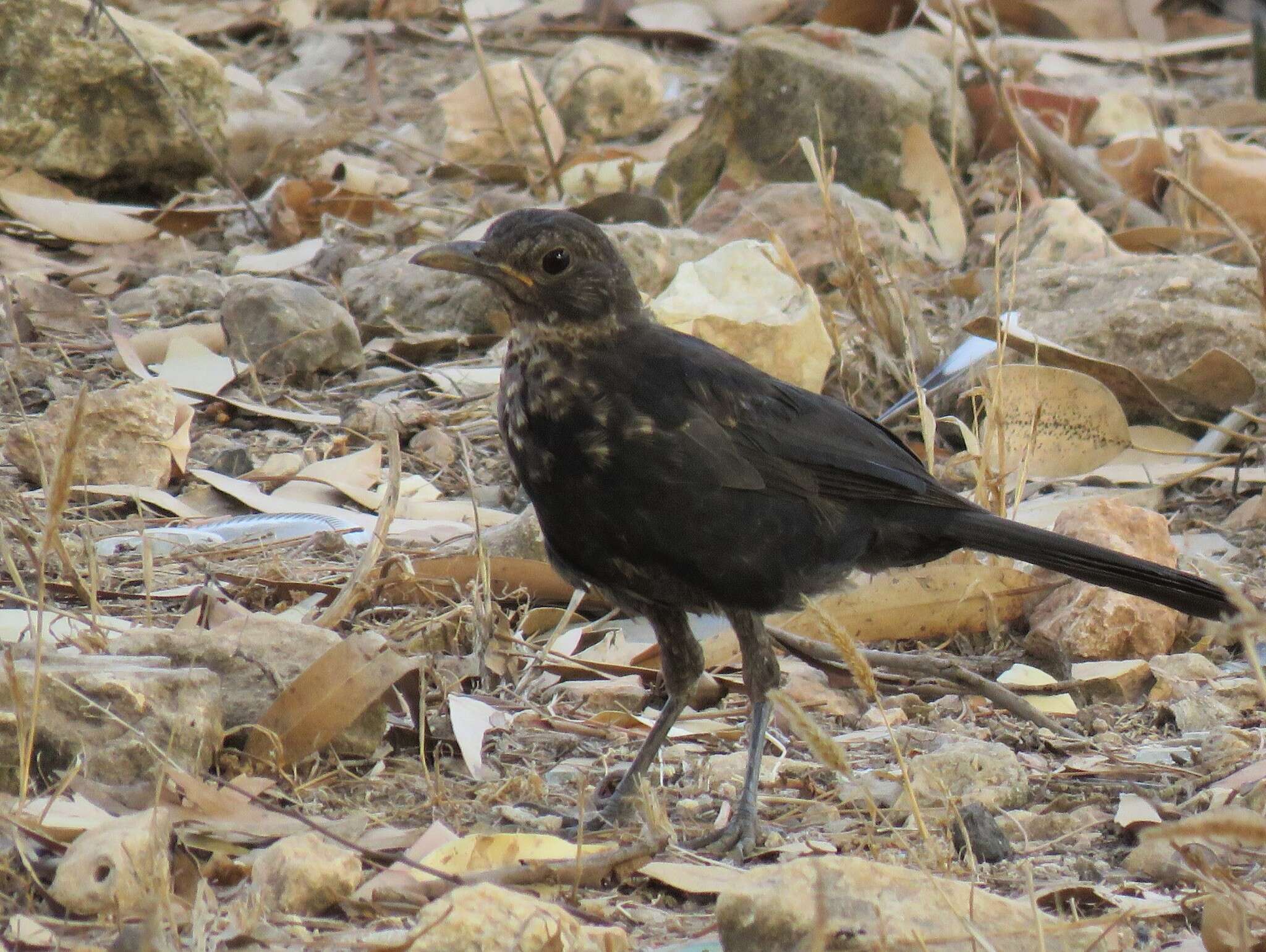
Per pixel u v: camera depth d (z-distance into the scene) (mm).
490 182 17703
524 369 7832
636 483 7656
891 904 5781
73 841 6285
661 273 13852
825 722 8750
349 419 12227
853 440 8133
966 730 8570
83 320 13414
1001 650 9656
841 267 13336
